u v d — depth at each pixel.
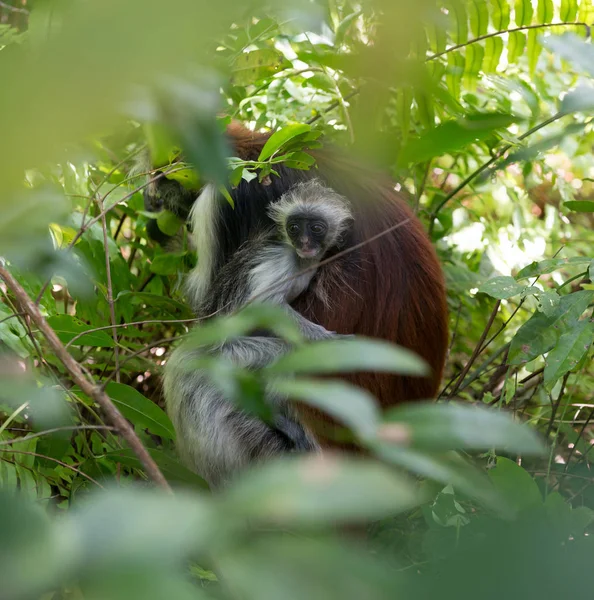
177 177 3.46
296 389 1.13
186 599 0.75
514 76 5.90
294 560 0.83
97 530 0.78
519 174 7.13
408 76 1.58
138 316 4.91
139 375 4.90
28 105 0.81
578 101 2.32
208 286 4.33
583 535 2.89
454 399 5.11
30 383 1.49
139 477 4.00
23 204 1.81
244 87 5.09
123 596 0.73
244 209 4.26
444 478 1.07
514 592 0.81
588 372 5.41
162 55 0.81
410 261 4.14
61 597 2.33
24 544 0.79
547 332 3.79
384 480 0.77
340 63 1.60
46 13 2.61
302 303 4.06
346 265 4.05
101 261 4.39
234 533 0.86
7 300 3.27
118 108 0.88
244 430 4.01
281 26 4.12
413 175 5.61
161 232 4.95
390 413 1.12
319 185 4.14
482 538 0.91
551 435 4.86
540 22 5.03
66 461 3.71
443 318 4.22
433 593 0.80
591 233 6.45
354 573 0.81
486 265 5.91
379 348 1.17
